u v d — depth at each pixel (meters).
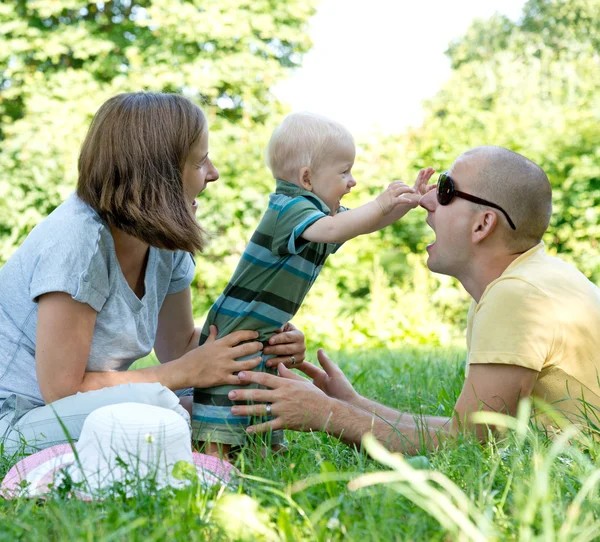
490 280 2.66
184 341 3.35
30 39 12.95
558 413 2.41
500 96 12.22
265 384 2.65
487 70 13.79
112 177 2.59
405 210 2.83
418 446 2.42
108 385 2.66
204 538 1.58
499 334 2.41
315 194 3.06
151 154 2.60
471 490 1.74
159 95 2.74
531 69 13.25
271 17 13.14
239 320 2.87
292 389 2.60
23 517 1.70
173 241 2.62
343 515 1.67
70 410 2.50
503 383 2.41
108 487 1.82
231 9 12.81
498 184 2.57
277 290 2.87
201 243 2.69
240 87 12.94
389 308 9.75
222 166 10.88
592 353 2.46
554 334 2.41
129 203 2.56
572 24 22.81
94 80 12.62
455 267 2.73
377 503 1.72
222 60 12.70
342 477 1.82
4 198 11.38
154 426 2.05
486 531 1.51
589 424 2.33
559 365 2.44
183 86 12.52
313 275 2.96
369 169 10.42
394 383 4.26
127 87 12.26
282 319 2.91
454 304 10.09
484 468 1.99
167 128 2.63
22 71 12.91
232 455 2.83
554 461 2.02
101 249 2.59
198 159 2.75
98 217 2.64
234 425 2.76
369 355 6.37
